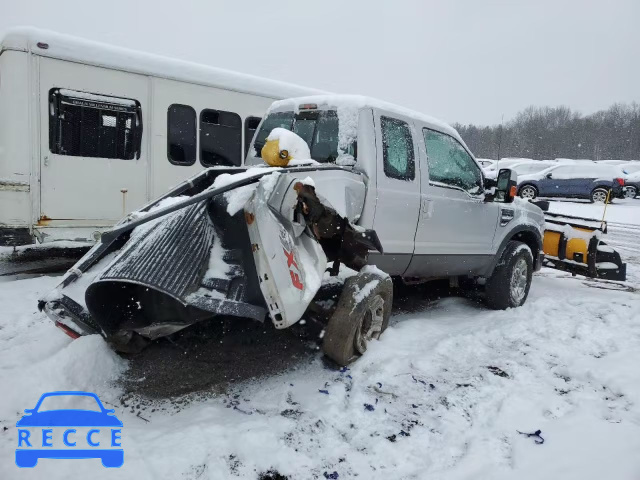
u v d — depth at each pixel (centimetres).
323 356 394
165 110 748
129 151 719
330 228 359
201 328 388
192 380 346
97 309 318
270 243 304
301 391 338
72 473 237
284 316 309
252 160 531
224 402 321
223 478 243
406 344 425
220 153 811
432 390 346
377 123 441
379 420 307
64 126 659
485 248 551
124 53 708
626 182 2428
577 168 2144
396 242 454
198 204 341
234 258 325
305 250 352
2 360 357
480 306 592
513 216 590
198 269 306
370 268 395
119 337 337
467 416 316
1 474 232
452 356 405
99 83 684
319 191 372
